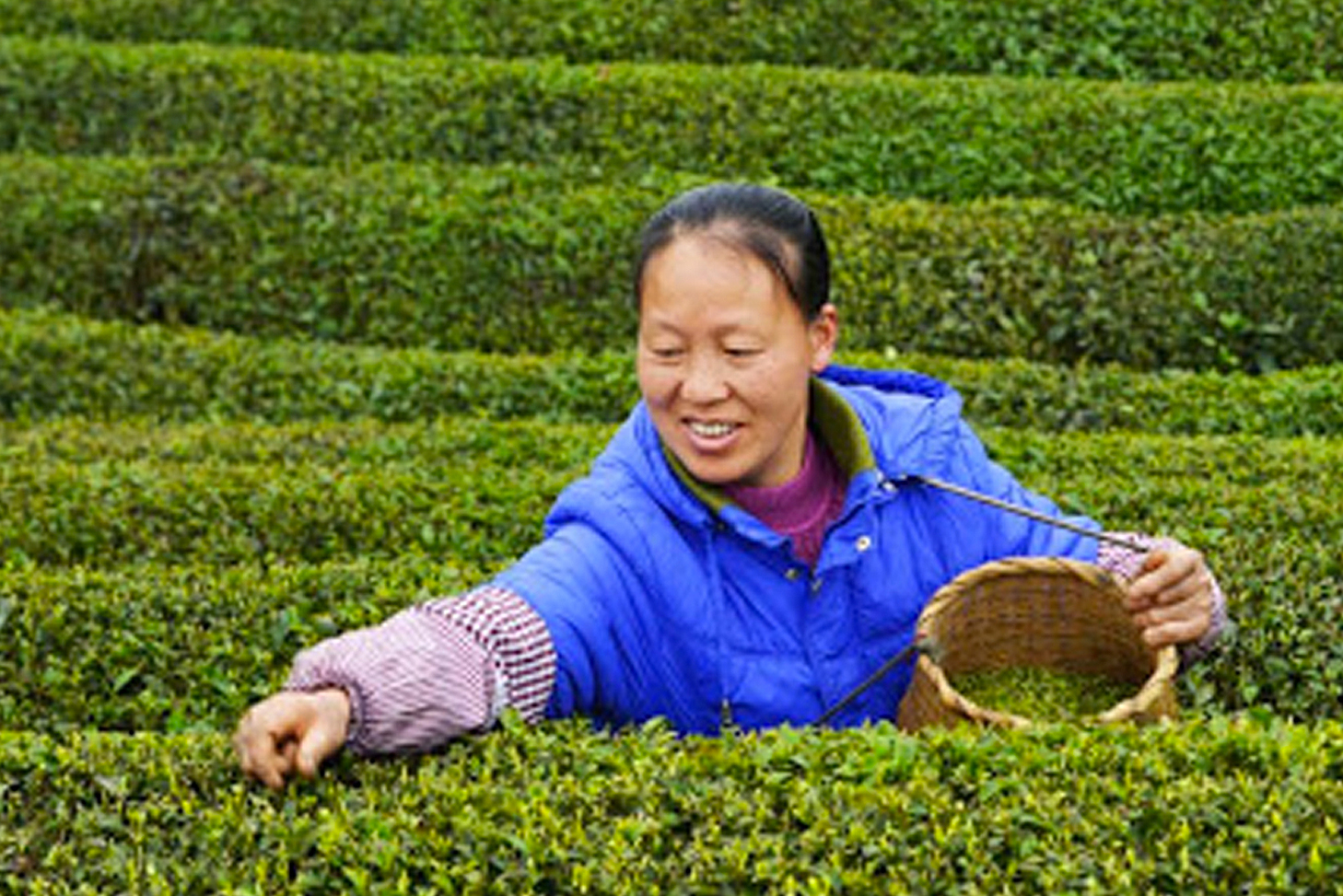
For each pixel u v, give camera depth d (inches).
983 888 160.2
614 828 166.1
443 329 454.9
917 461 178.1
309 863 166.7
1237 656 266.1
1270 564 275.6
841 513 174.2
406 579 283.7
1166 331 428.5
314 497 315.9
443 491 319.9
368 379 406.0
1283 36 536.1
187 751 184.7
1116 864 160.1
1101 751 171.5
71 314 466.0
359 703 160.2
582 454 346.6
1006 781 168.6
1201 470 326.3
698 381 164.6
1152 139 488.1
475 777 171.3
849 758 171.2
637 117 508.4
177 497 317.4
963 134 495.5
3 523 313.6
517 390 400.2
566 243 452.4
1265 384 382.9
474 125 514.3
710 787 169.9
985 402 379.2
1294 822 163.3
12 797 180.5
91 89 533.3
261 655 271.6
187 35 572.4
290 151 519.5
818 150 498.3
